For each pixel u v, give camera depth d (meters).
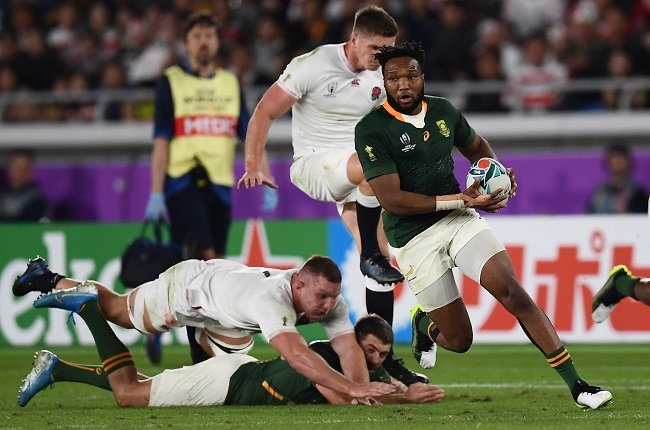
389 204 22.31
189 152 35.28
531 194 51.62
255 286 22.83
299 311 22.98
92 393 28.44
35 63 58.94
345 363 23.66
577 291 41.56
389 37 26.09
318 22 57.22
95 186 54.47
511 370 33.94
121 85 57.97
